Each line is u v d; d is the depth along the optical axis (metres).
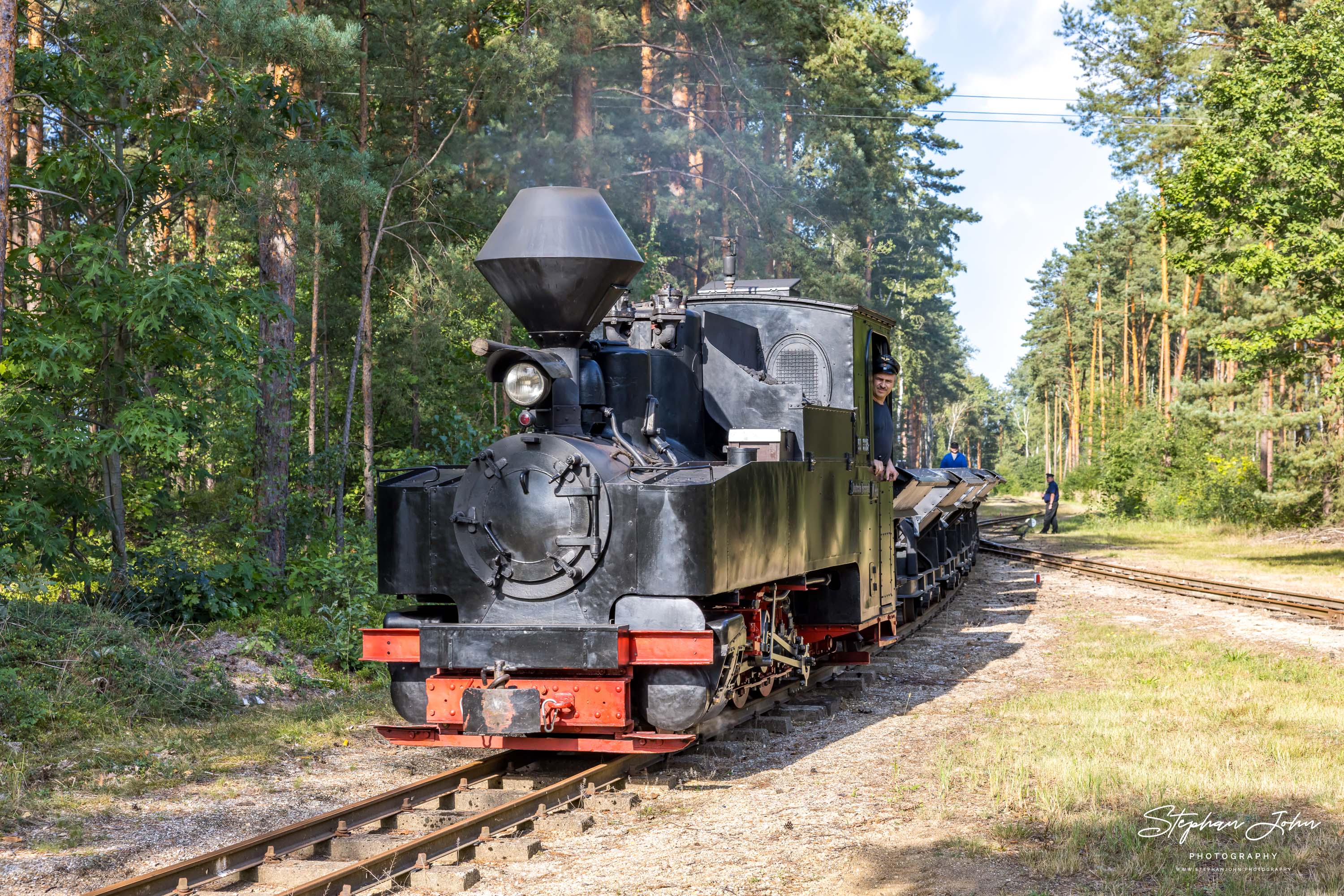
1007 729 9.05
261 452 14.66
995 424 152.00
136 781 7.70
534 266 7.67
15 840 6.41
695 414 8.89
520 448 7.46
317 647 11.76
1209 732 8.73
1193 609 17.55
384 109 22.61
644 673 7.46
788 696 10.52
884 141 34.81
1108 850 5.93
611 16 25.75
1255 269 21.28
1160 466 43.16
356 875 5.50
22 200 12.31
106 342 11.91
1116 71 37.06
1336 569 23.39
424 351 20.05
